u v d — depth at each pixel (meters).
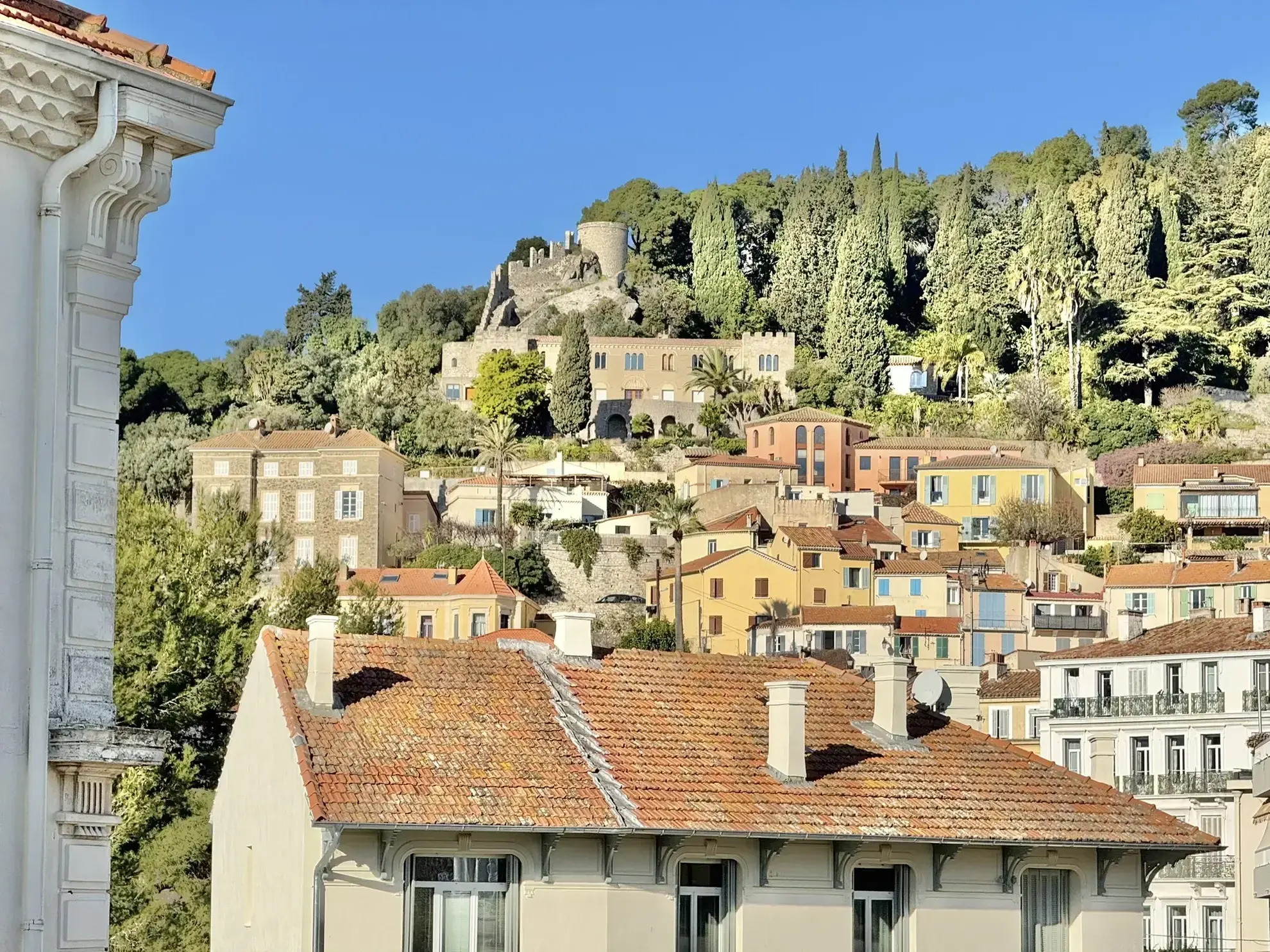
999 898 43.06
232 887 41.28
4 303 21.95
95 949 22.11
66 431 22.45
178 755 67.50
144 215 23.52
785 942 40.94
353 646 42.19
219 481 166.50
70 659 22.17
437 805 37.97
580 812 39.12
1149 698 90.19
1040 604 146.88
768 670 46.38
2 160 22.12
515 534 168.38
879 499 183.00
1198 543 173.00
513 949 38.62
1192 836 44.59
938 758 44.69
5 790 21.38
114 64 22.62
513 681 42.69
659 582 160.38
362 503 164.50
